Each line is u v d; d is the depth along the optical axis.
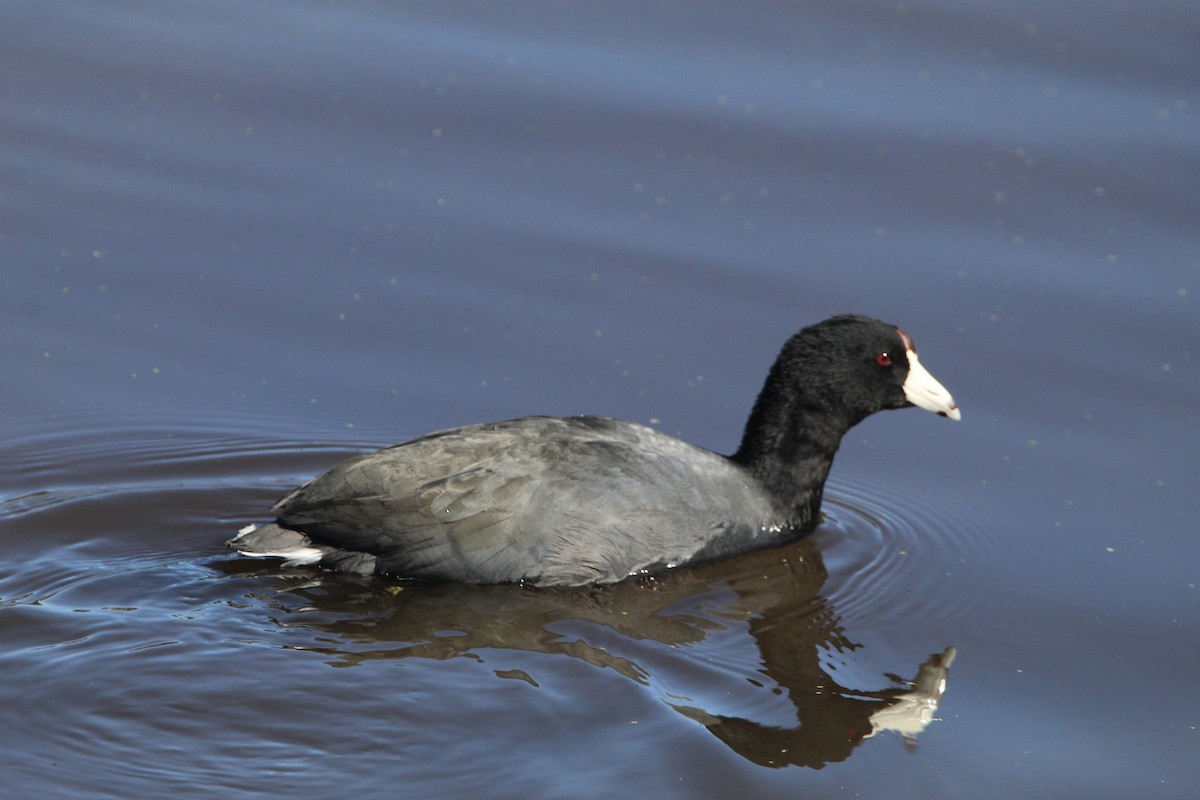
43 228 18.33
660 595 12.88
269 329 17.06
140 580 12.52
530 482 12.81
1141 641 12.31
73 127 20.12
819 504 14.38
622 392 16.34
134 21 22.42
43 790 9.53
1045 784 10.32
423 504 12.62
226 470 14.84
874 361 14.14
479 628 11.98
